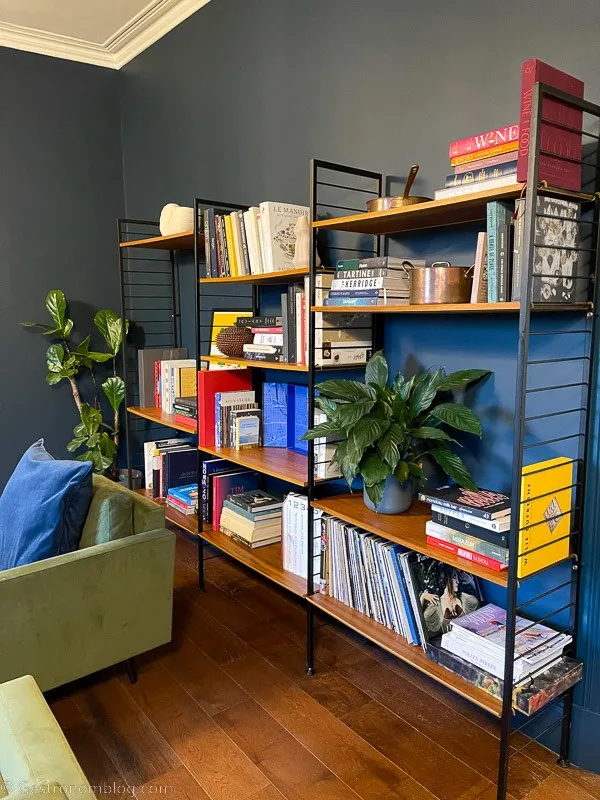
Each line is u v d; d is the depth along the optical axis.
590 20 1.59
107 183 4.08
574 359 1.58
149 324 4.05
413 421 1.92
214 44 3.09
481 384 1.94
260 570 2.37
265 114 2.80
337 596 2.11
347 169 2.06
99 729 1.89
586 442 1.66
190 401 3.07
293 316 2.23
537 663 1.60
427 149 2.05
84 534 2.07
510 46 1.78
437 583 1.86
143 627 2.05
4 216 3.72
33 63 3.73
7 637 1.74
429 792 1.65
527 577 1.52
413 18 2.05
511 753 1.78
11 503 2.10
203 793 1.64
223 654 2.31
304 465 2.33
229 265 2.61
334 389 1.90
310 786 1.67
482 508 1.58
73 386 3.86
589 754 1.72
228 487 2.83
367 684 2.12
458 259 1.98
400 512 1.97
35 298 3.88
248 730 1.89
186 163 3.45
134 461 4.29
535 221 1.39
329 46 2.40
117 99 4.06
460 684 1.64
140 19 3.44
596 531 1.67
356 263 1.95
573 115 1.47
